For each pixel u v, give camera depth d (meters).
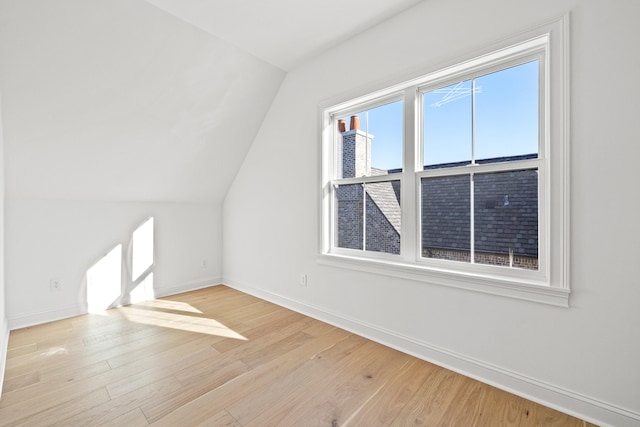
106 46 2.22
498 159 1.92
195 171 3.59
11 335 2.52
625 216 1.43
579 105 1.53
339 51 2.68
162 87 2.66
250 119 3.44
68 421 1.51
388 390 1.79
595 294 1.50
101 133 2.68
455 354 1.99
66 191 2.90
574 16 1.54
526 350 1.71
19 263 2.69
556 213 1.61
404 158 2.33
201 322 2.83
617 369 1.45
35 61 2.06
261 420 1.54
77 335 2.53
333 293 2.77
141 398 1.70
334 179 2.88
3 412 1.57
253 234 3.73
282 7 2.20
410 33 2.19
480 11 1.86
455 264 2.09
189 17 2.31
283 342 2.41
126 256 3.37
